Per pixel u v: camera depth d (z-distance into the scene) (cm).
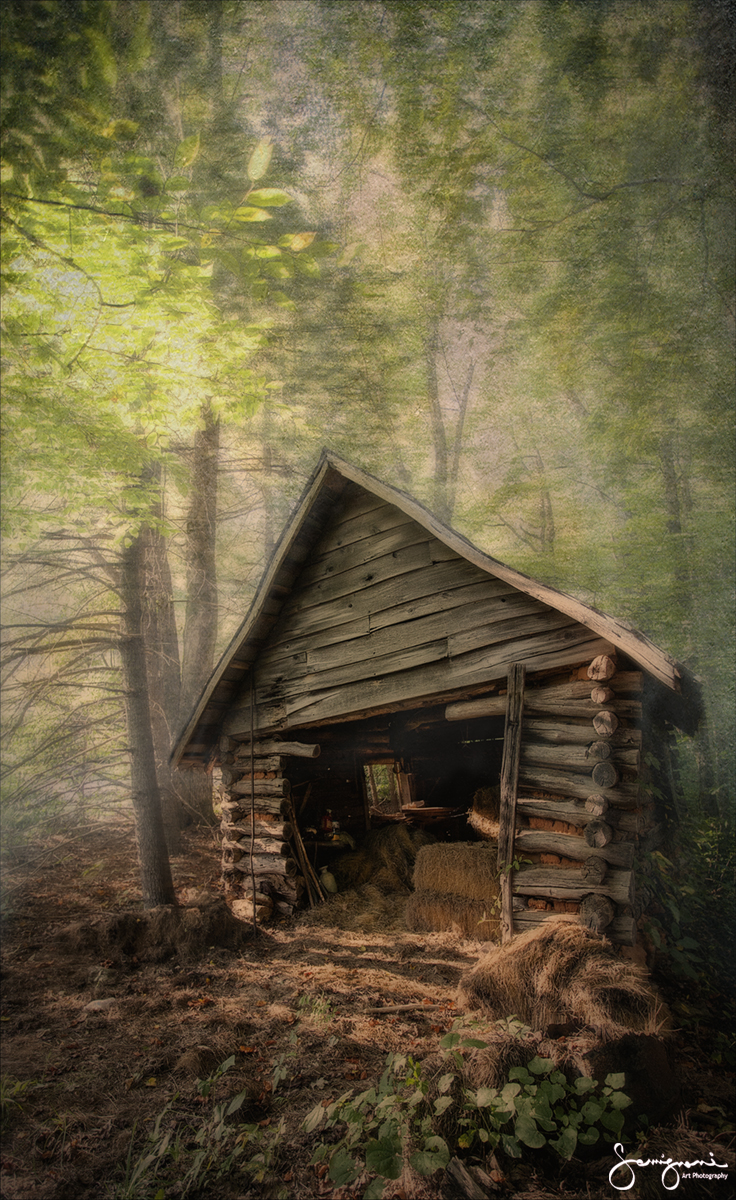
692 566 1032
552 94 1305
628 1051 350
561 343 1295
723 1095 382
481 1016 418
